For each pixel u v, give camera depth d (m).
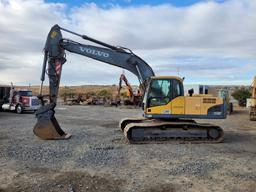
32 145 11.68
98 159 9.62
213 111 13.53
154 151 11.05
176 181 7.58
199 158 10.05
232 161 9.72
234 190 7.01
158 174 8.13
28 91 28.19
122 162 9.33
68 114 27.12
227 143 13.19
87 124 19.03
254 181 7.67
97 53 15.17
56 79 14.47
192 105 13.51
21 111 27.00
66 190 6.80
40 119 13.18
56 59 14.64
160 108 13.54
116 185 7.20
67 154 10.21
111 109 34.78
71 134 14.55
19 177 7.71
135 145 12.23
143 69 15.23
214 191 6.93
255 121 23.47
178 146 12.19
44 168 8.55
